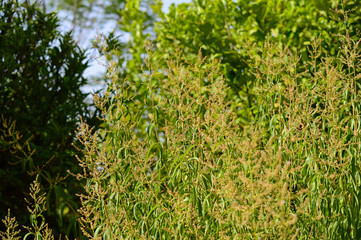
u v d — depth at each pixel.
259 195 2.14
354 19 4.19
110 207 2.83
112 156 2.80
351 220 2.68
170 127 3.03
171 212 2.78
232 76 4.60
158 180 2.90
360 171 2.80
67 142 4.93
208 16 4.97
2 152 4.91
